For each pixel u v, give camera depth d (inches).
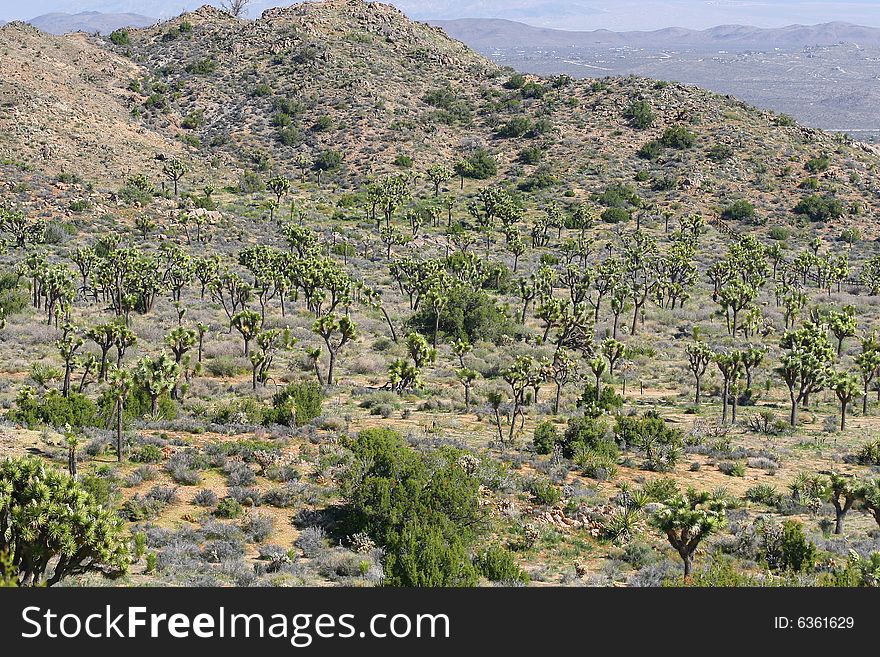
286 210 5511.8
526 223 5698.8
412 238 5128.0
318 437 1574.8
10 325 2849.4
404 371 2206.0
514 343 3134.8
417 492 1117.7
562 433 1771.7
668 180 6240.2
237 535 1072.8
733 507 1364.4
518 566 986.1
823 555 1132.5
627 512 1238.9
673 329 3550.7
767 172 6491.1
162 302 3516.2
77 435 1473.9
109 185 5275.6
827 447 1857.8
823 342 2412.6
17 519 742.5
